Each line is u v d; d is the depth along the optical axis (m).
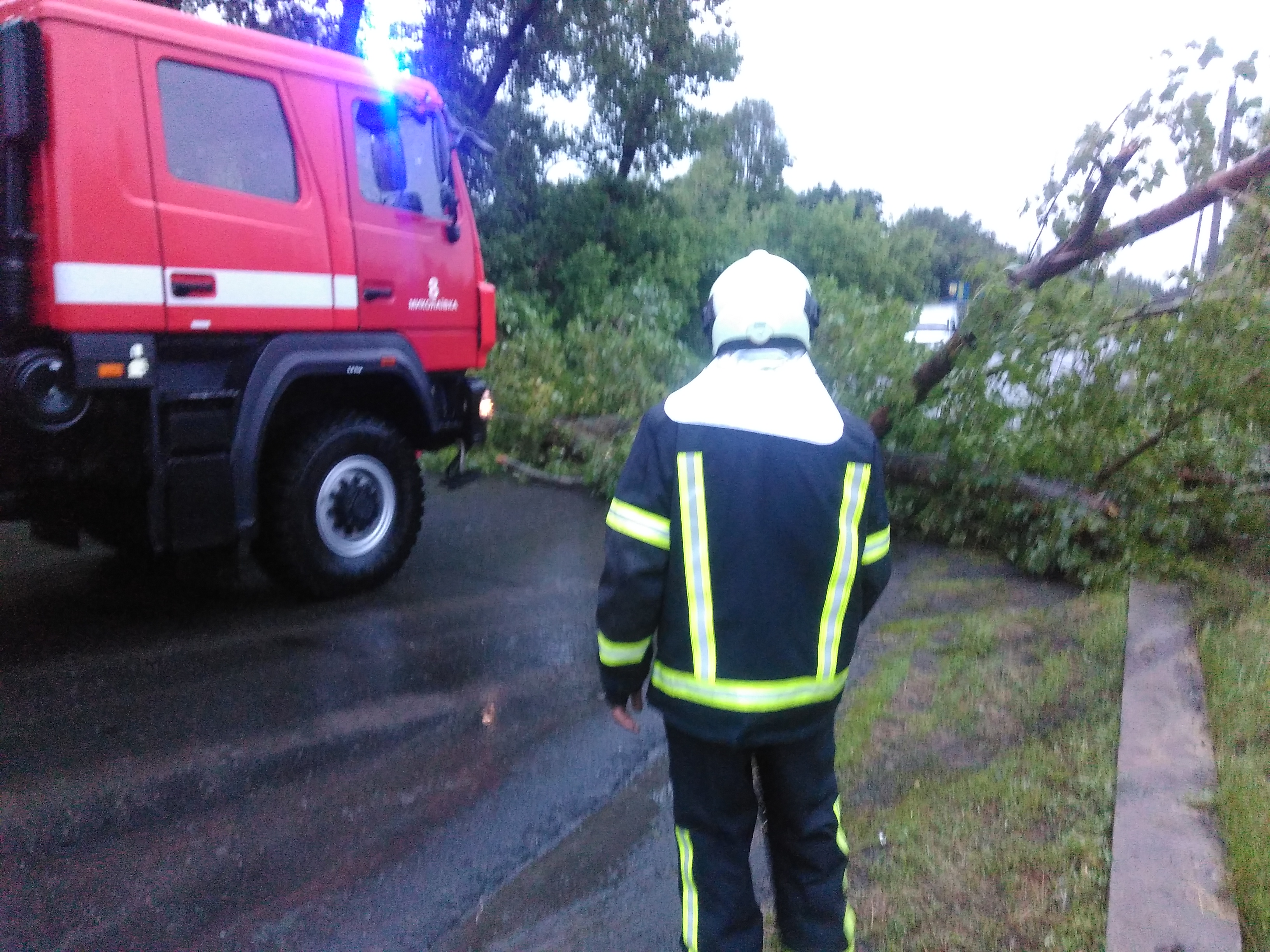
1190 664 4.29
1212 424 5.79
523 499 7.90
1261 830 2.97
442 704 4.20
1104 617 4.96
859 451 2.12
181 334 4.53
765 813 2.36
